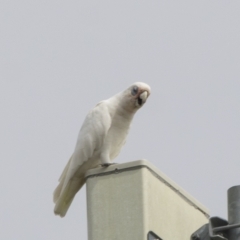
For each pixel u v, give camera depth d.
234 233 8.84
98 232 11.09
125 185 11.30
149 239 10.73
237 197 9.04
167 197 11.75
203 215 12.95
